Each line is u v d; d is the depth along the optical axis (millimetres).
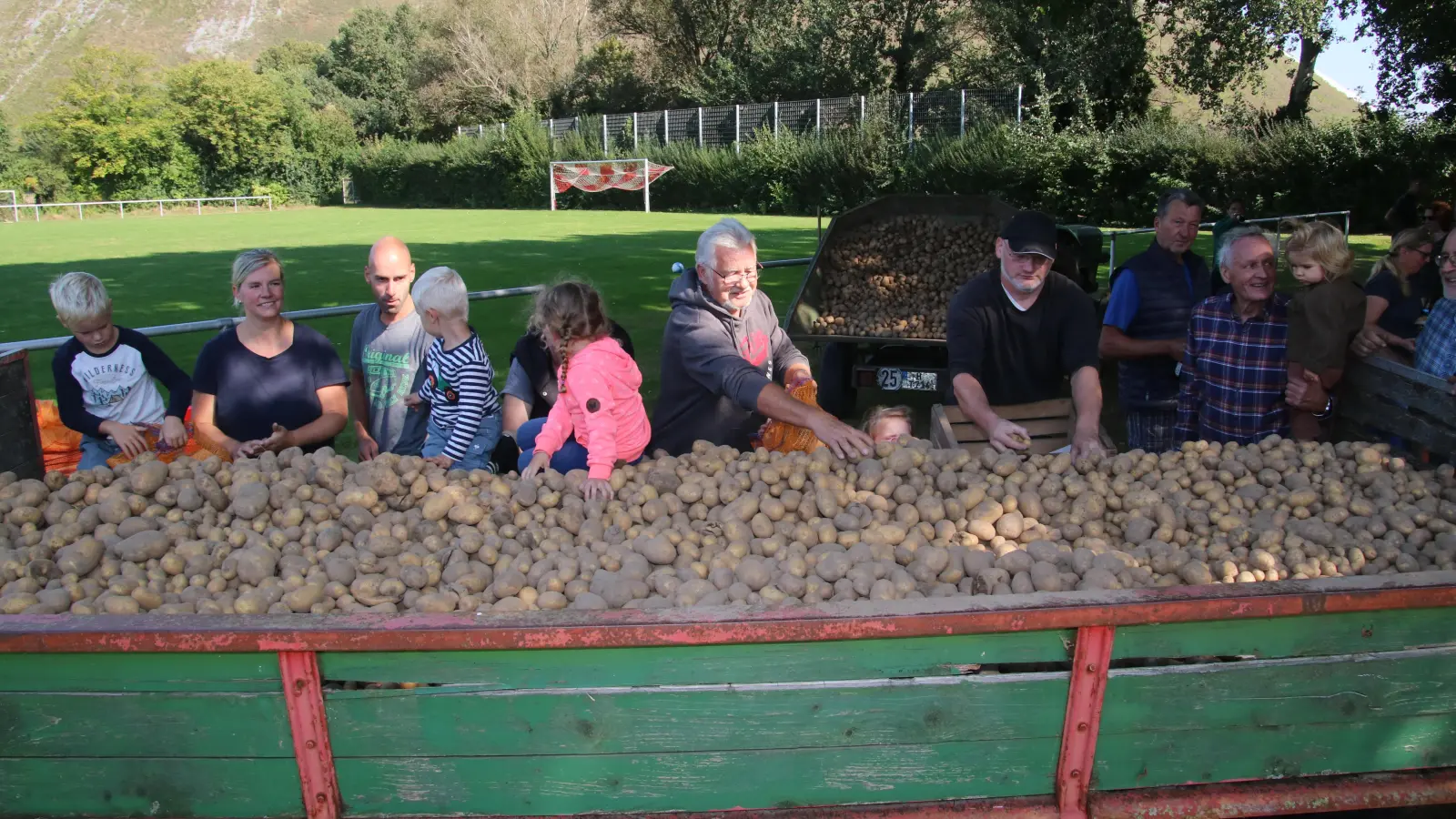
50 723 2205
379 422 4668
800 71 41594
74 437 5145
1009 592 2541
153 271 18703
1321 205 25203
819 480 3115
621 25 52562
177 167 51406
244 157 52531
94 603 2506
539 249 21781
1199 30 30438
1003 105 32719
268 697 2178
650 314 12250
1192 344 4316
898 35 41531
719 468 3270
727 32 49719
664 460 3336
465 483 3168
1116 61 30297
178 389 4641
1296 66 31219
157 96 53219
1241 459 3379
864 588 2531
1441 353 4211
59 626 2100
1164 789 2336
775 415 3387
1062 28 11883
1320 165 24875
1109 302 5172
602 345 3309
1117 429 7664
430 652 2137
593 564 2711
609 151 42500
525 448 3812
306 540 2896
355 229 29953
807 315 8461
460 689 2188
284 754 2230
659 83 52062
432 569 2711
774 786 2271
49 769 2244
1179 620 2152
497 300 13250
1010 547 2910
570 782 2254
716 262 3588
